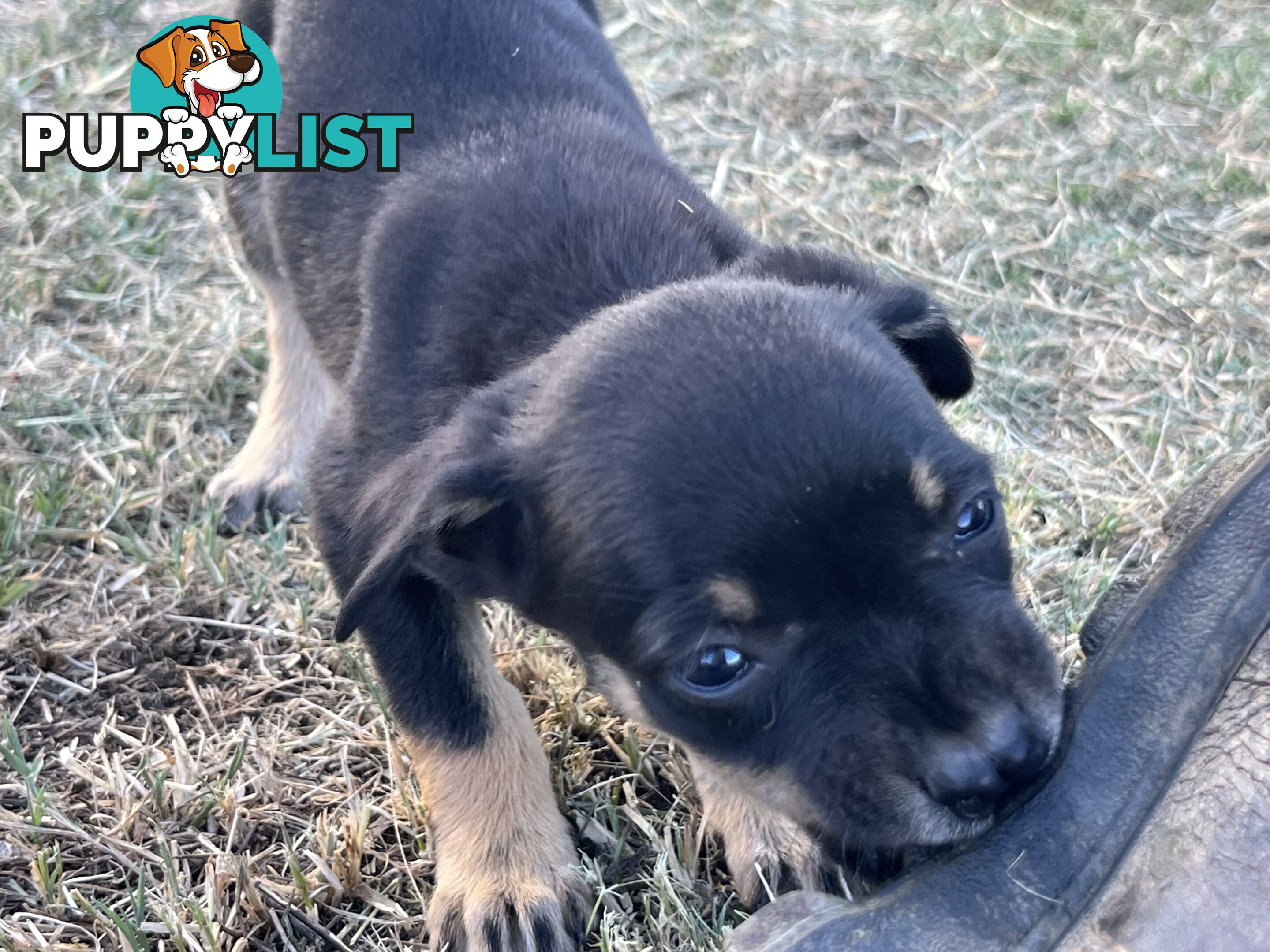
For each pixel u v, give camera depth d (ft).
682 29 2.06
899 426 0.69
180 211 1.65
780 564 0.66
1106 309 1.45
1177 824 0.60
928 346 0.87
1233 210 1.59
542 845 0.85
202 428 1.35
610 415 0.71
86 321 1.47
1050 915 0.61
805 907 0.65
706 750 0.72
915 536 0.67
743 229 1.01
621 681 0.75
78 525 1.18
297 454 1.24
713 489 0.67
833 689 0.67
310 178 1.08
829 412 0.68
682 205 0.93
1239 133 1.75
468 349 0.87
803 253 0.88
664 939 0.80
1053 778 0.65
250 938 0.82
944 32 2.05
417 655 0.86
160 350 1.40
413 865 0.87
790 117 1.86
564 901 0.82
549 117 1.01
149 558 1.15
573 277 0.86
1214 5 2.09
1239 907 0.56
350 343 1.01
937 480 0.69
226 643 1.08
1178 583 0.69
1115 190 1.65
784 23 2.09
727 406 0.68
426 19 1.08
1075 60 1.96
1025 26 2.06
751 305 0.75
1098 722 0.66
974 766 0.64
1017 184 1.66
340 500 0.90
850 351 0.72
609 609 0.71
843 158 1.76
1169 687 0.66
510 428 0.76
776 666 0.68
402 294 0.92
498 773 0.86
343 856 0.87
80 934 0.83
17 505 1.17
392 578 0.75
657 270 0.86
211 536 1.15
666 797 0.92
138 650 1.06
